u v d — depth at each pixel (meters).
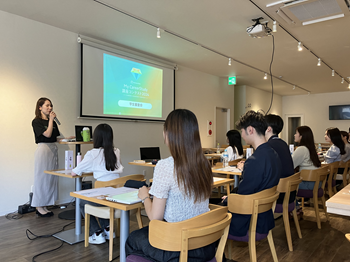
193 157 1.25
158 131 6.10
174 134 1.25
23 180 3.86
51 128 3.51
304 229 3.13
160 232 1.19
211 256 1.28
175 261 1.18
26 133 3.90
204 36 4.62
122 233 1.86
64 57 4.36
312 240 2.79
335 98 10.48
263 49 5.32
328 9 3.55
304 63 6.34
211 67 6.78
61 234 2.83
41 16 3.87
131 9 3.63
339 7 3.49
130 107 5.39
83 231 2.92
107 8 3.62
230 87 8.47
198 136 1.29
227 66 6.66
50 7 3.59
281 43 4.96
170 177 1.24
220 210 1.29
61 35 4.32
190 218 1.23
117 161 2.75
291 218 3.47
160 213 1.25
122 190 1.96
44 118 3.67
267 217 1.87
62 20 4.01
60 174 2.75
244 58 5.94
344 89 9.83
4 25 3.70
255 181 1.83
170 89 6.28
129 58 5.34
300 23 4.00
